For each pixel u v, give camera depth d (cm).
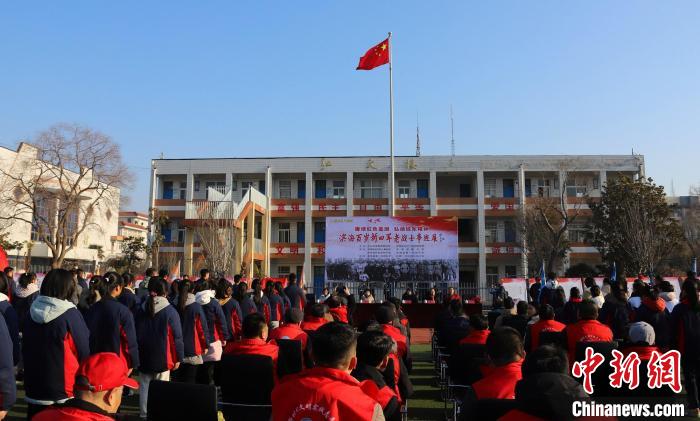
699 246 3625
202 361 768
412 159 4178
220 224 2923
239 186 4328
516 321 849
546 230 3538
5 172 3566
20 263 3831
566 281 2069
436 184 4322
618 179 3438
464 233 4356
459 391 646
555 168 4084
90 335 600
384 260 2289
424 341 1700
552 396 250
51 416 278
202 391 410
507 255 4066
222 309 845
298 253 4178
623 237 3134
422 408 809
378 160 4188
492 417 335
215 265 2800
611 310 898
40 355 479
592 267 3797
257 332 556
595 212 3462
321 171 4203
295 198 4259
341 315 947
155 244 3753
